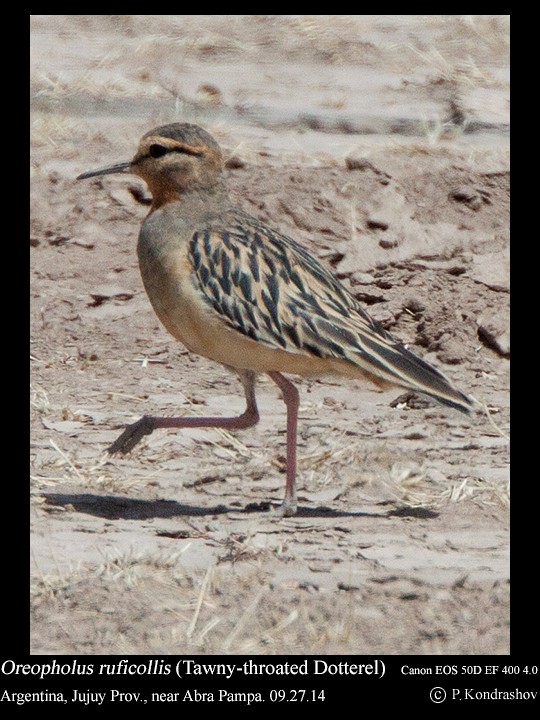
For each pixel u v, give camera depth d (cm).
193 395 1520
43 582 980
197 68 2408
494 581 1019
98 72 2277
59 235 1764
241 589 991
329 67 2464
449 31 2686
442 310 1717
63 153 1892
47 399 1455
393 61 2498
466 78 2339
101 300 1697
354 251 1769
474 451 1366
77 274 1722
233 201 1802
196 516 1145
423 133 2081
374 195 1839
